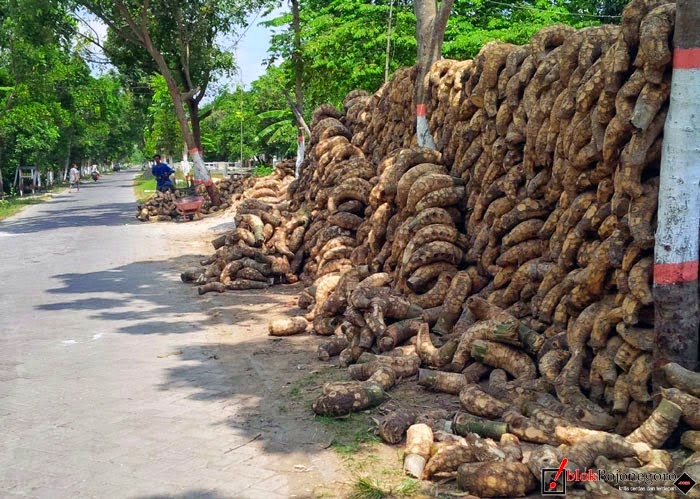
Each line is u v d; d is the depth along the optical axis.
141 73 36.75
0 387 6.73
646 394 4.77
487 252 7.44
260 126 53.91
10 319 9.84
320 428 5.44
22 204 34.84
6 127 40.16
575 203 6.06
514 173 7.27
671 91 4.69
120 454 5.07
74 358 7.72
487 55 7.86
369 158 11.81
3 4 28.44
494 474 4.19
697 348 4.73
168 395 6.38
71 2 24.27
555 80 6.63
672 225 4.64
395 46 18.72
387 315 7.38
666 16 4.75
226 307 10.19
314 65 20.31
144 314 9.92
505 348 6.02
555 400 5.25
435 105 9.52
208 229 20.09
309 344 8.02
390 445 5.09
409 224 8.20
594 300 5.63
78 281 12.80
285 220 12.36
